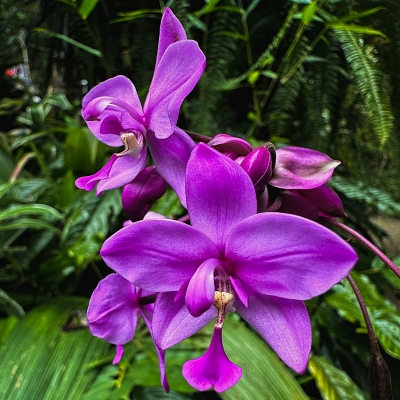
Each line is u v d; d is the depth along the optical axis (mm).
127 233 64
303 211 77
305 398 106
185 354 117
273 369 112
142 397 113
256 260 66
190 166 64
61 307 142
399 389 138
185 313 72
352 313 129
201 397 128
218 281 71
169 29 76
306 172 76
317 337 140
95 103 78
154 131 77
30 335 126
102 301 80
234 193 65
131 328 86
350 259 57
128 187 84
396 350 119
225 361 69
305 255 61
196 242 67
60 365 117
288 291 65
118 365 116
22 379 112
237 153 76
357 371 150
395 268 73
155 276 68
